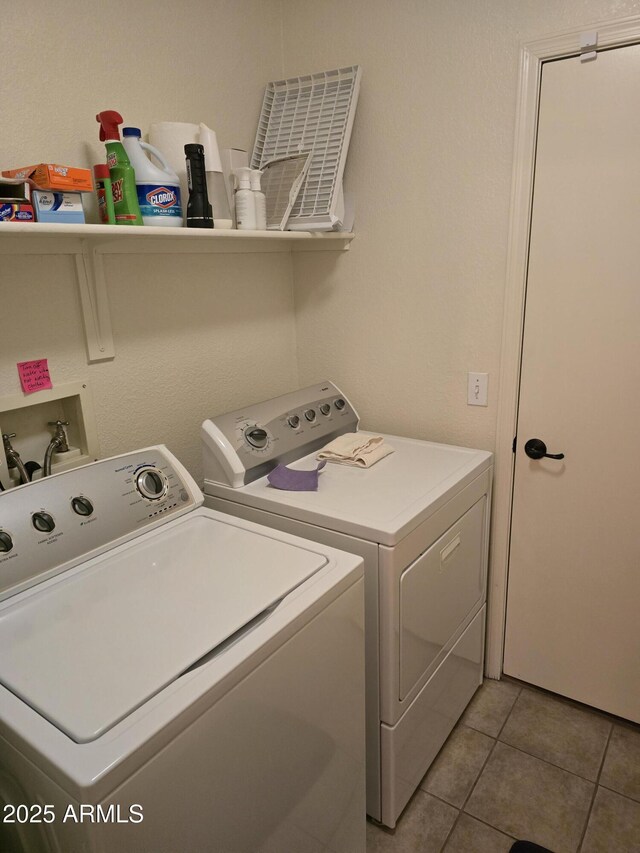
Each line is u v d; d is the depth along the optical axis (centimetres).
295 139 198
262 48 203
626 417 171
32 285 145
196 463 198
